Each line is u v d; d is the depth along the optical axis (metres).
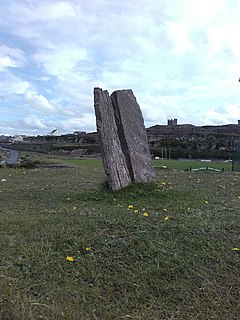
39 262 3.11
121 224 4.08
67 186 8.21
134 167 6.71
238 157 15.78
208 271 3.06
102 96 6.69
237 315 2.49
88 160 28.56
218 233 3.86
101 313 2.46
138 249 3.40
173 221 4.27
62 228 3.98
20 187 8.06
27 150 50.19
